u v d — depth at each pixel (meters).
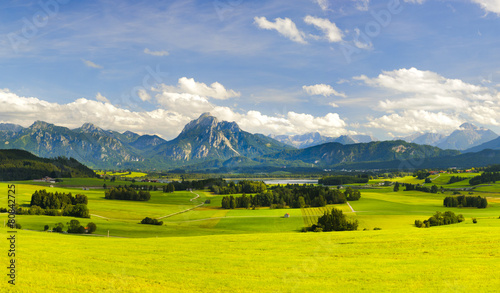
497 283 32.56
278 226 127.69
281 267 41.00
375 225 118.69
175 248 53.78
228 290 32.50
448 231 65.38
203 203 196.50
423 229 73.12
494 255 43.59
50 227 95.19
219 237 69.12
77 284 32.78
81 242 57.97
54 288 31.23
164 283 34.31
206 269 39.97
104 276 35.97
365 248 51.78
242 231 117.38
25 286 31.08
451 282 33.28
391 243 54.50
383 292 31.17
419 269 38.34
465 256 43.72
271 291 32.09
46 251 46.56
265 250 52.25
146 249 52.75
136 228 108.44
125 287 32.66
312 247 54.06
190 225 128.75
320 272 38.50
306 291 31.98
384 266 40.38
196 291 32.19
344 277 36.28
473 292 30.45
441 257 43.72
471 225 83.75
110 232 98.69
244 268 40.50
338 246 54.31
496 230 63.06
